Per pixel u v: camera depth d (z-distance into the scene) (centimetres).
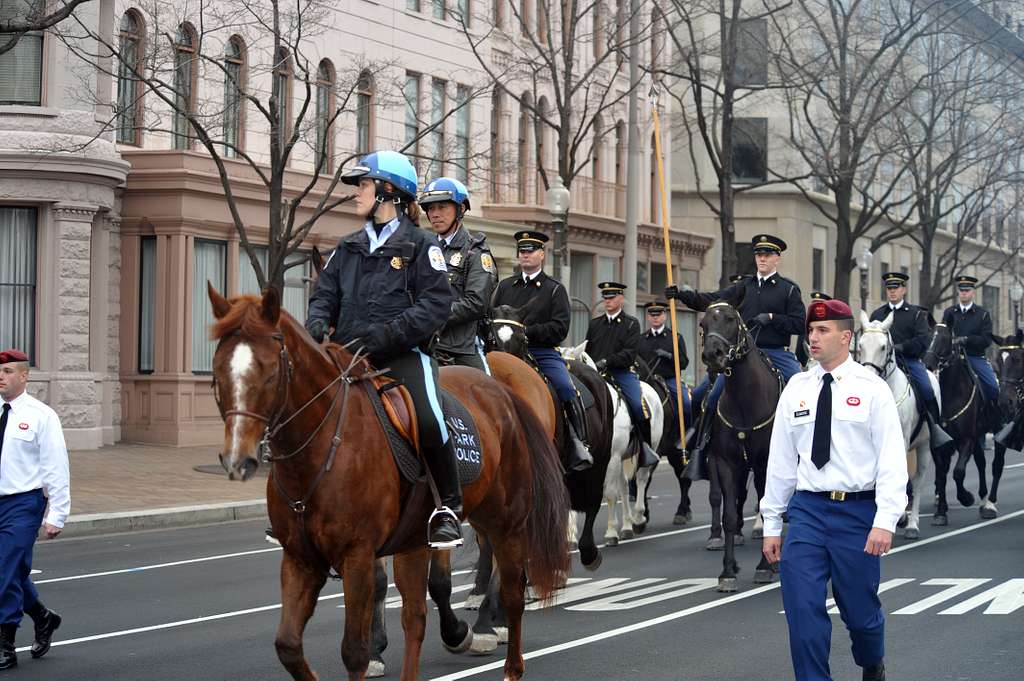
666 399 2142
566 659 1090
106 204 3162
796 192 6016
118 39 3150
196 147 3394
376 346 877
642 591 1437
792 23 5256
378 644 1039
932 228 5162
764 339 1597
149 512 2141
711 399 1538
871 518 795
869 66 4106
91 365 3228
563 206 2809
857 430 797
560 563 1020
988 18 5534
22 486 1066
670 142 5675
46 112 3031
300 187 3562
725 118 3738
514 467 997
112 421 3275
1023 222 7225
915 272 7750
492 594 1140
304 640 1185
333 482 818
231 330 763
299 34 2694
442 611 1078
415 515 891
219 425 3378
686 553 1758
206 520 2230
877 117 4231
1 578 1047
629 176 3231
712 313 1465
